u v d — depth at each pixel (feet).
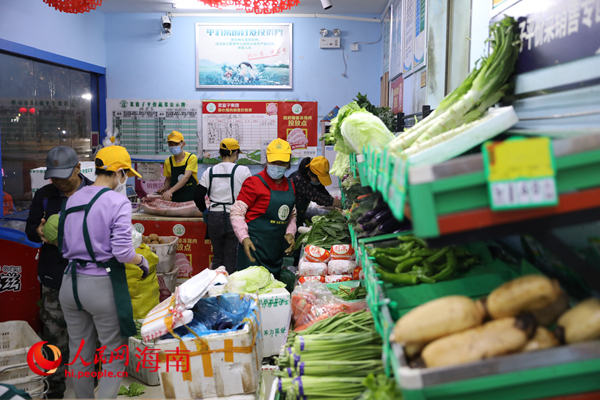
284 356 5.90
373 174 4.85
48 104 18.63
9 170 16.06
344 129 6.64
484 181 2.86
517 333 3.14
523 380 2.87
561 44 4.32
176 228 16.53
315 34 23.06
